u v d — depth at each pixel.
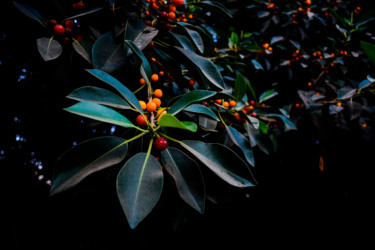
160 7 0.46
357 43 0.83
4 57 0.51
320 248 1.15
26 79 0.54
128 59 0.42
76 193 0.78
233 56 0.69
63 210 0.78
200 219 1.09
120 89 0.35
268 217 1.25
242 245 1.16
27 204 0.68
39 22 0.42
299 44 0.92
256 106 0.66
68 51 0.46
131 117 0.45
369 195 1.09
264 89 0.99
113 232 0.92
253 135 0.56
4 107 0.56
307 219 1.24
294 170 1.01
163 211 0.76
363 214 1.18
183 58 0.46
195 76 0.46
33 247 0.69
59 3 0.47
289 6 0.99
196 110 0.37
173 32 0.49
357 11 0.94
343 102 0.76
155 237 0.97
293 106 0.88
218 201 0.81
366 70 0.81
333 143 0.82
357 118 0.70
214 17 0.99
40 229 0.72
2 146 0.61
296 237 1.21
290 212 1.24
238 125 0.57
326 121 0.75
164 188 0.65
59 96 0.59
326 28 0.92
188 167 0.36
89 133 0.70
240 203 1.23
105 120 0.33
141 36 0.42
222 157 0.36
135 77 0.50
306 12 0.96
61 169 0.32
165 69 0.48
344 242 1.18
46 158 0.68
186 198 0.34
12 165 0.64
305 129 0.86
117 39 0.43
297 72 0.98
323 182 1.08
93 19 0.47
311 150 0.92
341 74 0.88
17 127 0.61
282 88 0.98
